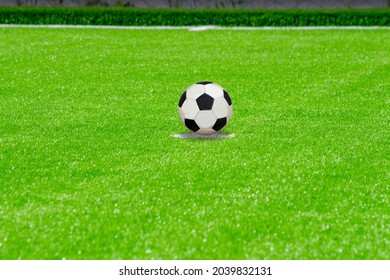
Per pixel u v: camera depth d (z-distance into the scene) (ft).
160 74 47.85
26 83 44.04
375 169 25.16
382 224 19.83
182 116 29.76
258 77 46.68
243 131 31.24
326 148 28.09
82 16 83.30
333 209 20.95
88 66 50.85
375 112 35.63
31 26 79.92
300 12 81.76
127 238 18.85
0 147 28.17
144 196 22.06
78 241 18.70
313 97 39.78
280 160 26.16
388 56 55.83
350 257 17.92
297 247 18.34
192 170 24.79
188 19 82.89
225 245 18.43
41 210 20.88
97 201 21.61
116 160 26.22
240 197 21.93
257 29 77.66
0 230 19.39
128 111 35.86
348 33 72.43
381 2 95.14
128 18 83.20
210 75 47.55
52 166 25.48
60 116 34.53
